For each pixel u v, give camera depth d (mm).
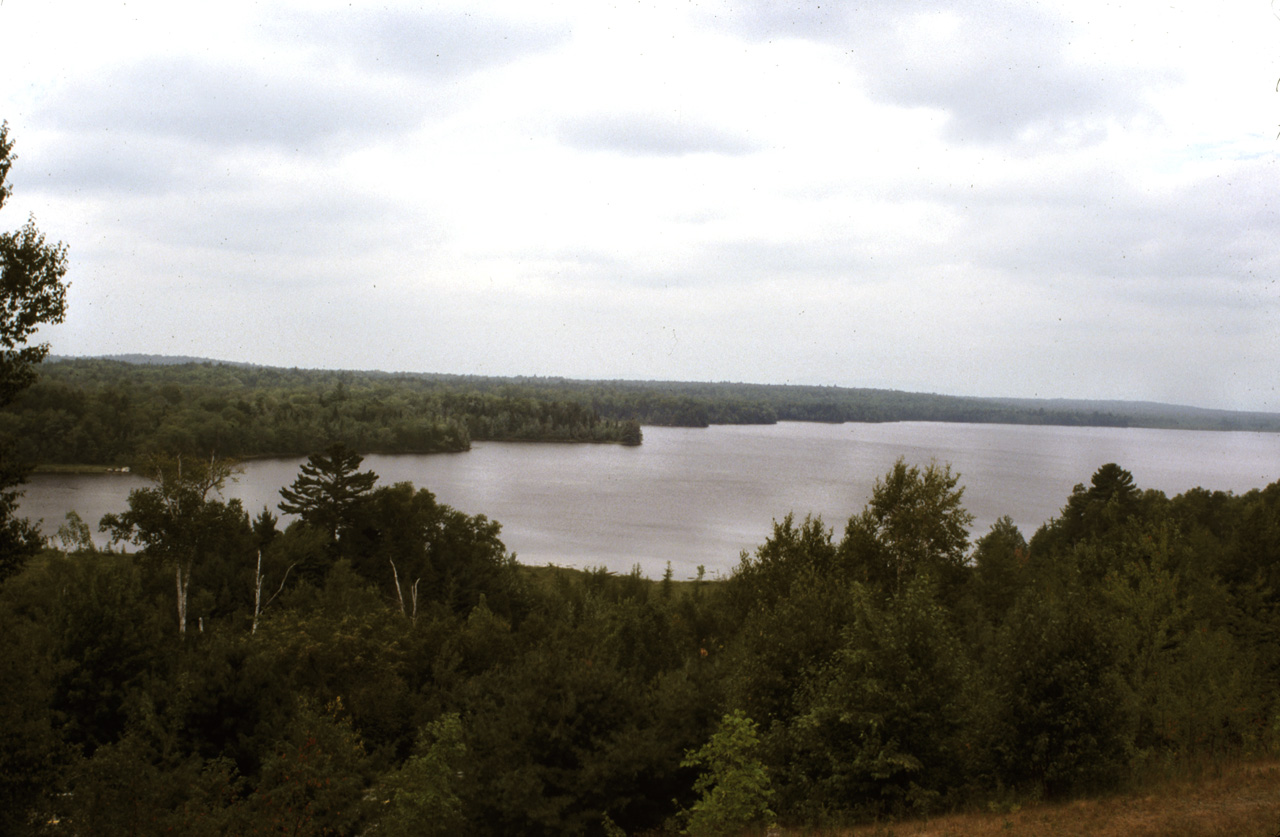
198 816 15367
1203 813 13711
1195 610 30203
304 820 16672
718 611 43312
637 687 19891
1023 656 16484
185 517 45375
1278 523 37812
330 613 40375
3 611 20078
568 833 16297
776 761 16875
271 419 158000
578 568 86750
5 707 18359
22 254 18391
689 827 15336
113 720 26438
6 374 18641
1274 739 18656
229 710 23578
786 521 33469
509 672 22500
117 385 164625
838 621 21125
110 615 27109
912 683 16078
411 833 17859
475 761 18000
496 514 118750
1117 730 15969
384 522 64375
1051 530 80875
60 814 17016
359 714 28344
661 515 121938
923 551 32156
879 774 15117
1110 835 12969
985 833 13430
